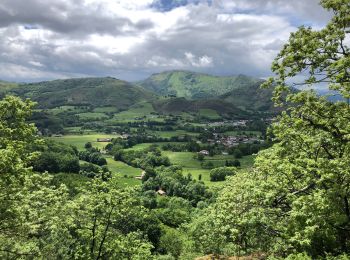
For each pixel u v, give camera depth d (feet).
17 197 88.84
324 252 74.33
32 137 98.48
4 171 79.77
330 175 68.95
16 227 92.02
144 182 529.86
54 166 460.55
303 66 76.18
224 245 160.76
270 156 97.04
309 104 78.33
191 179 540.93
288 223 78.74
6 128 90.74
